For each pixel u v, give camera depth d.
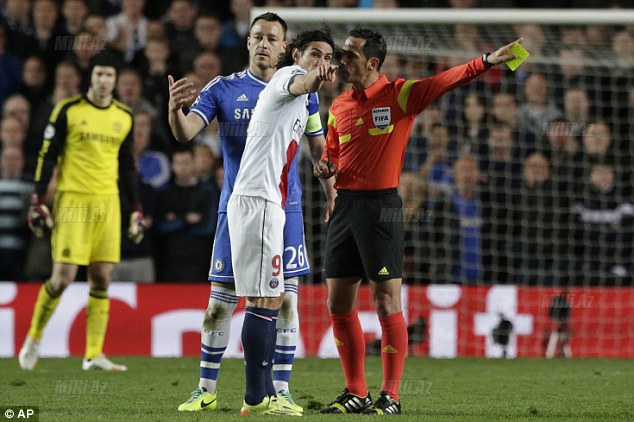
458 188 40.06
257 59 22.12
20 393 25.34
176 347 37.19
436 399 24.48
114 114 32.50
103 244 32.31
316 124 23.56
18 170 41.72
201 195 40.59
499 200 41.06
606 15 37.16
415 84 21.05
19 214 41.50
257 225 19.34
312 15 37.06
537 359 36.53
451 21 37.31
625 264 40.84
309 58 21.30
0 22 46.38
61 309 36.97
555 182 41.03
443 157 40.94
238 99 21.94
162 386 27.19
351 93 21.69
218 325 21.48
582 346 37.88
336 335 21.66
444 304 37.62
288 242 22.06
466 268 39.84
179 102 19.75
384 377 21.09
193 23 46.62
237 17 47.12
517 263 40.59
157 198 40.78
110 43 46.22
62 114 31.92
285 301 22.20
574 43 41.97
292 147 19.84
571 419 20.11
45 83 45.34
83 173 32.03
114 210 32.62
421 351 37.47
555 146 41.41
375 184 21.17
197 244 40.59
